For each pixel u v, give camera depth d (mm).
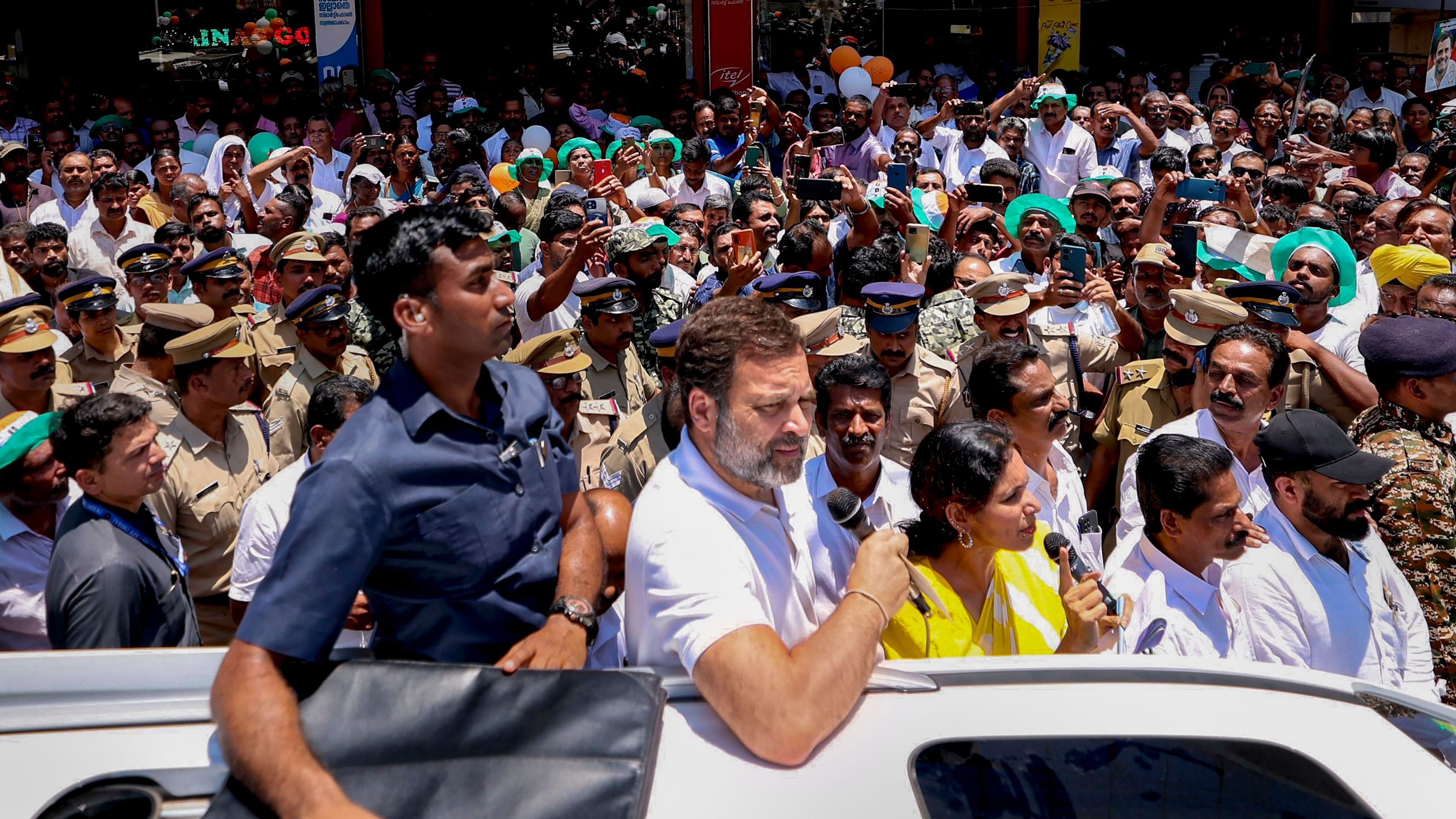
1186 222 6992
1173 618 3150
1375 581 3428
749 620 1913
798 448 2113
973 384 4070
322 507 1838
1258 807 1749
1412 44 16594
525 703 1835
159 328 4875
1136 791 1773
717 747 1815
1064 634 3053
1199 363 4672
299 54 15438
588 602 2098
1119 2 17094
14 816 1693
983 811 1740
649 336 6223
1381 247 5887
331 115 13539
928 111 14523
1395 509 3900
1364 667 3264
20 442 3600
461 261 1917
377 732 1784
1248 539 3166
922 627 2889
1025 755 1808
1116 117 11320
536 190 9789
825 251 6375
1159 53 17422
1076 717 1874
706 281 6910
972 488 2844
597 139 13758
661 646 2047
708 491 2145
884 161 10141
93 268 9156
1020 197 7820
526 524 2043
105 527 3301
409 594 1991
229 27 16094
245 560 3797
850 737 1837
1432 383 3943
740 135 12227
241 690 1746
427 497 1919
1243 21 17344
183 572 3664
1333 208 8695
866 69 12969
